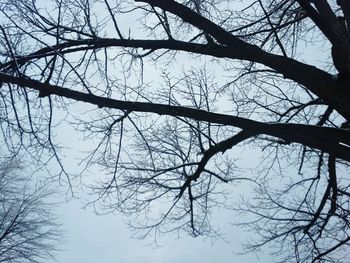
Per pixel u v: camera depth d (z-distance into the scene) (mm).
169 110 5711
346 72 5430
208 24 5980
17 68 5336
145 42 6500
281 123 5562
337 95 5516
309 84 5691
